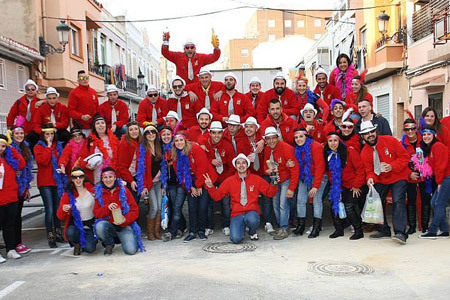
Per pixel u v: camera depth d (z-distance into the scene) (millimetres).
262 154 7723
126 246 6539
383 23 18766
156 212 7465
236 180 7172
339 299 4402
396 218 6652
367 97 8031
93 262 6180
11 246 6609
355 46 23203
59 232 7586
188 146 7180
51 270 5812
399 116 19484
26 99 8734
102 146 7328
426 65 16109
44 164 7188
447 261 5535
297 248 6543
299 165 7199
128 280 5215
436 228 6770
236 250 6566
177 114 8523
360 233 7008
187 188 7242
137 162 7168
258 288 4781
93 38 22609
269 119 7793
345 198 6992
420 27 17156
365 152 6797
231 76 8453
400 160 6594
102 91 22109
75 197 6609
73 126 8789
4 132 14133
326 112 8164
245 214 7043
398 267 5363
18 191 6770
